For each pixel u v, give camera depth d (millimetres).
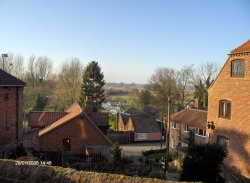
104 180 9898
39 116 35125
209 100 29531
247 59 24625
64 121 28188
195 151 18719
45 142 27312
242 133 25062
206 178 18219
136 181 9805
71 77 79062
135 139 57531
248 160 24250
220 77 27938
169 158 33938
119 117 67688
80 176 10141
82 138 28250
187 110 46625
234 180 19750
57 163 22422
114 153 24234
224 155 18891
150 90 77938
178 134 44469
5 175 10828
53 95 79625
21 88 24250
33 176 10508
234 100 26125
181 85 72938
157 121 63250
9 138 23047
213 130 28797
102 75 77812
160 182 9852
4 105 22688
